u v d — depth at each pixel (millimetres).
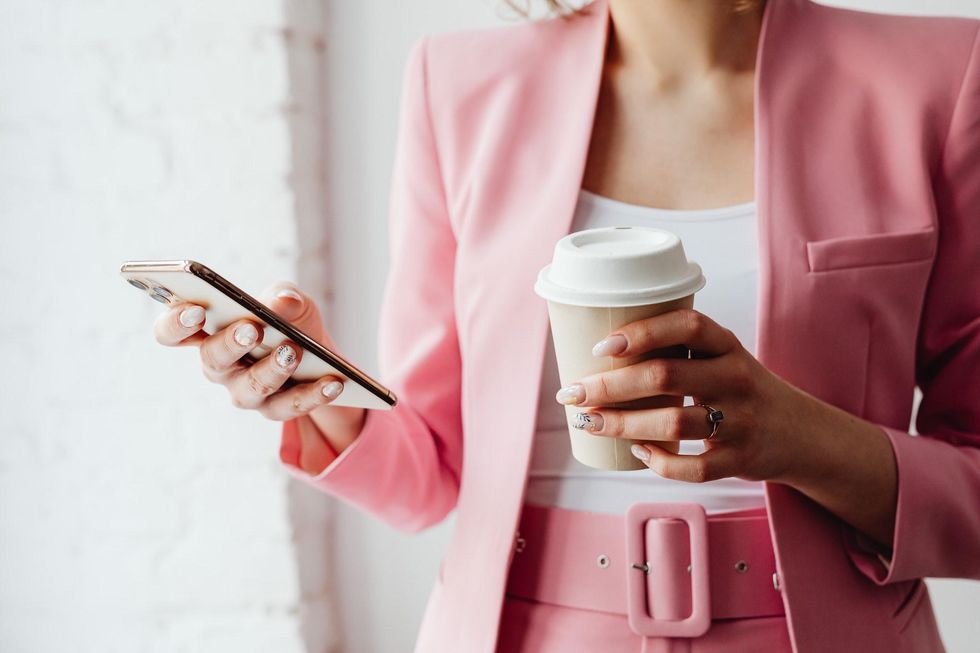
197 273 681
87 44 1577
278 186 1553
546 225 918
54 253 1646
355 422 988
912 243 854
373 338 1662
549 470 907
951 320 903
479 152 988
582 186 951
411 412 1044
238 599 1662
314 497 1694
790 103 893
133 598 1692
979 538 869
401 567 1699
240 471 1640
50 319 1665
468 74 1016
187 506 1660
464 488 954
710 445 733
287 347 755
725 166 918
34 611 1733
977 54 879
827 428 796
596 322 684
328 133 1624
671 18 919
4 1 1595
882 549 873
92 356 1660
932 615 940
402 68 1576
